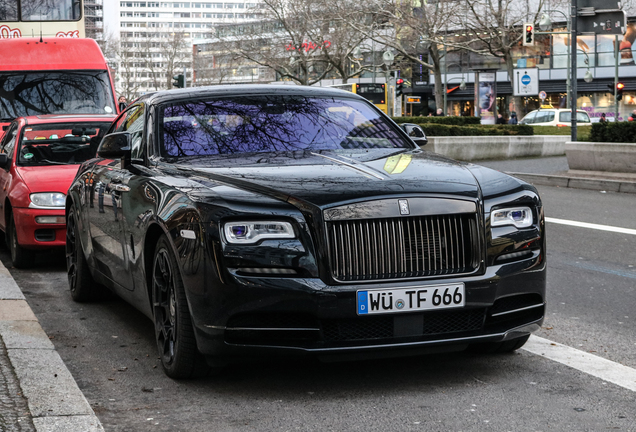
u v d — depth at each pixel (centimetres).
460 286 416
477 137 2578
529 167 2166
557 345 527
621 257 893
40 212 826
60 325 603
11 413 380
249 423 384
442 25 4178
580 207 1335
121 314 639
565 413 393
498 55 4131
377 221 411
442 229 419
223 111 557
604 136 1786
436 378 454
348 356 413
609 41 5531
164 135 535
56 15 1683
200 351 423
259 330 408
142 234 488
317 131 545
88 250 643
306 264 404
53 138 934
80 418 376
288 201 413
